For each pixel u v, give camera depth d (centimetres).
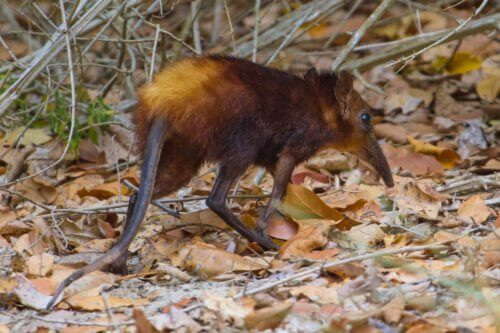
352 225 1035
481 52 1683
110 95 1588
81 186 1263
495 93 1536
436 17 1783
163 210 1109
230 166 988
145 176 922
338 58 1346
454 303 785
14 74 1456
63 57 1501
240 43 1638
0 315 852
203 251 940
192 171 1005
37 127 1436
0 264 991
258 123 987
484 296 768
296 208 1048
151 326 736
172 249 1003
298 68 1711
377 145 1117
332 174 1273
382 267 896
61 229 1078
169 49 1717
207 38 1781
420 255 920
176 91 958
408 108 1509
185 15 1811
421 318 755
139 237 1062
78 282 889
